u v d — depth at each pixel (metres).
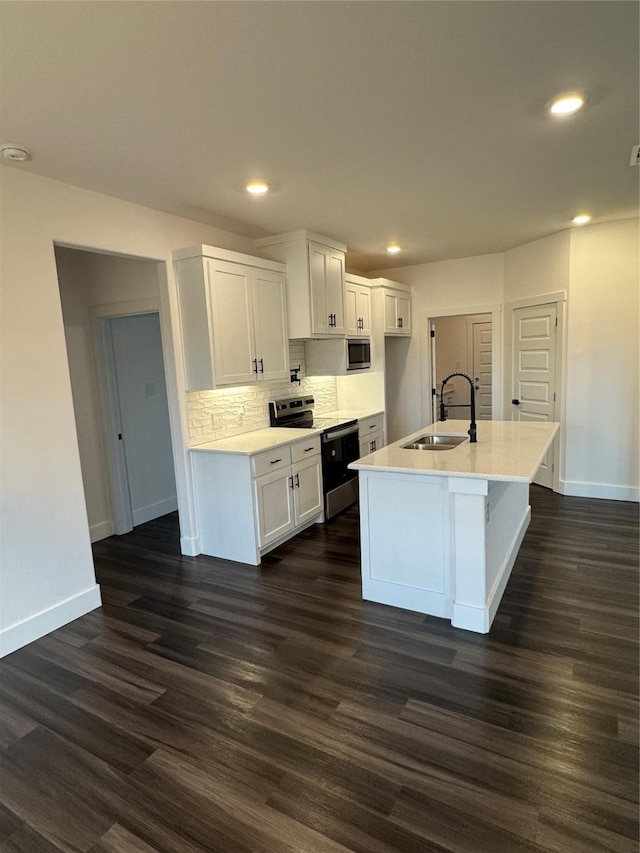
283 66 1.86
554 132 2.51
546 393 5.19
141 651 2.66
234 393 4.28
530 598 3.02
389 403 6.55
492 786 1.73
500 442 3.37
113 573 3.66
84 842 1.61
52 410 2.88
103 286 4.15
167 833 1.62
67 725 2.13
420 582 2.92
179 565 3.77
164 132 2.35
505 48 1.80
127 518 4.56
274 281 4.16
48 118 2.17
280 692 2.28
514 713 2.08
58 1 1.46
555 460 5.16
